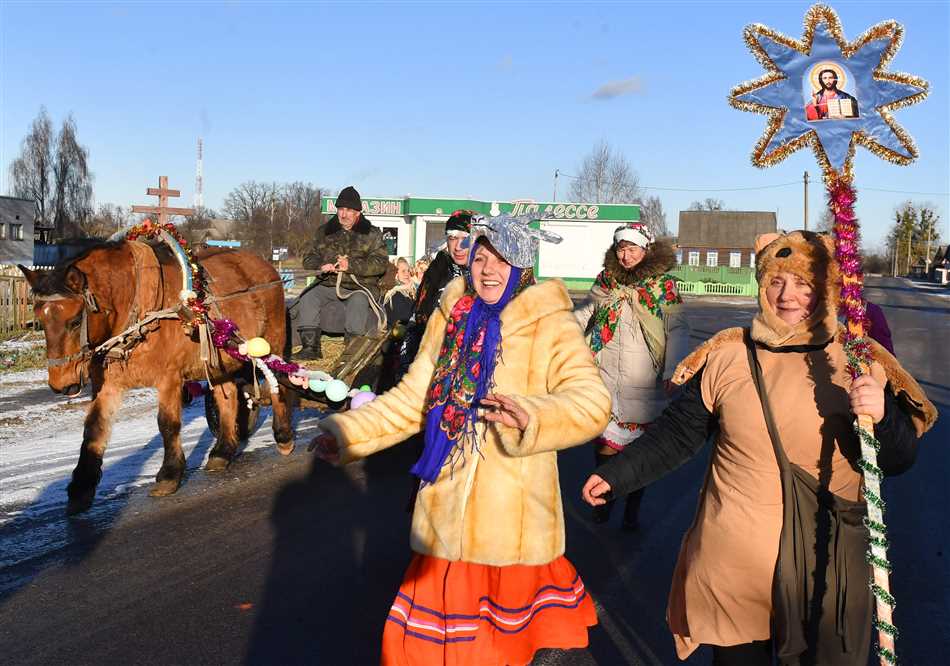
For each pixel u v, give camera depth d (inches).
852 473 115.6
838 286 117.0
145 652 172.4
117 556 224.2
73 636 178.7
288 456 334.3
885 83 122.8
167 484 278.2
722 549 117.7
